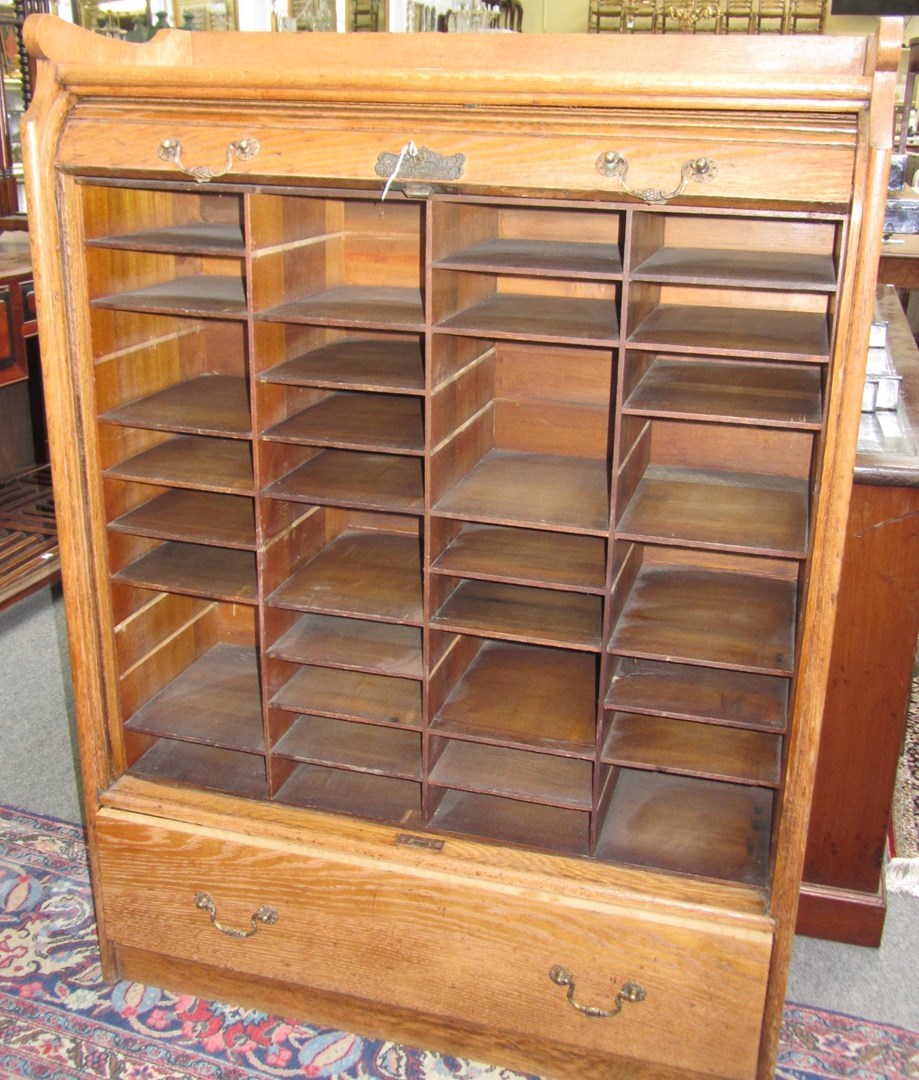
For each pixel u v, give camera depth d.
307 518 1.84
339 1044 1.85
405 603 1.71
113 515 1.75
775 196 1.31
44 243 1.54
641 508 1.62
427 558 1.61
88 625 1.75
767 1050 1.65
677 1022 1.66
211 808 1.80
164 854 1.80
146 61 1.72
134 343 1.77
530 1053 1.78
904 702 1.93
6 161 4.25
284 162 1.45
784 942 1.58
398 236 1.84
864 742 1.97
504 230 1.80
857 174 1.27
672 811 1.81
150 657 1.94
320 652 1.75
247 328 1.58
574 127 1.36
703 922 1.60
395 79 1.37
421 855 1.70
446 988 1.75
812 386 1.60
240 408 1.76
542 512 1.59
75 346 1.61
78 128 1.53
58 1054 1.81
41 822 2.42
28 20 1.50
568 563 1.65
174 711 1.92
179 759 1.92
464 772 1.74
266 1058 1.81
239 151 1.46
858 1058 1.83
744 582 1.83
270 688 1.76
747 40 1.58
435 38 1.69
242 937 1.82
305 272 1.73
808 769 1.51
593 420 1.86
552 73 1.33
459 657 1.82
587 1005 1.69
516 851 1.71
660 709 1.60
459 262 1.46
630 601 1.73
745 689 1.67
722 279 1.37
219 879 1.79
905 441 1.93
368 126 1.42
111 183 1.55
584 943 1.64
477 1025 1.78
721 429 1.82
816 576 1.43
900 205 3.62
